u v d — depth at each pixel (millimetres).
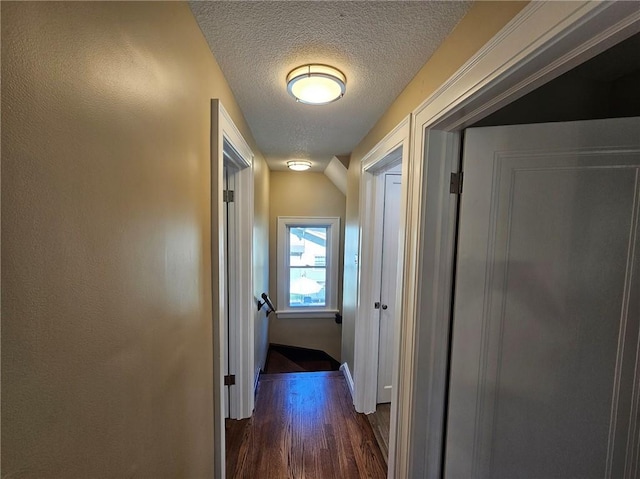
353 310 2639
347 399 2533
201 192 1069
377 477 1744
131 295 609
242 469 1788
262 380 2859
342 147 2652
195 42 961
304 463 1839
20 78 353
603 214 1022
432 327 1267
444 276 1249
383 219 2295
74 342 454
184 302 924
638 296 1003
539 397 1130
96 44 485
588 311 1056
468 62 886
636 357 1015
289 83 1304
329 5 878
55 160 407
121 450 587
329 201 4273
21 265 362
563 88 1337
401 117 1479
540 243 1095
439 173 1209
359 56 1164
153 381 720
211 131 1161
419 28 988
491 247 1153
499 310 1157
